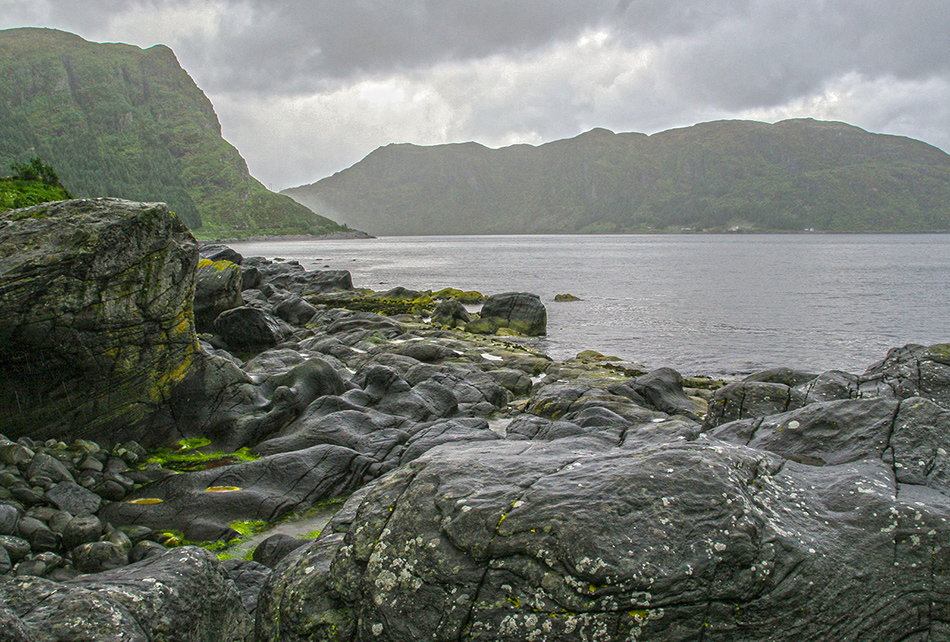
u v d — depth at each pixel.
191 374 14.72
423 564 4.95
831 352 33.94
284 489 11.41
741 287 68.62
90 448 12.73
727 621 4.46
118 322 13.18
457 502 5.21
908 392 12.03
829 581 4.57
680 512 4.80
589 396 18.33
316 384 16.25
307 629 5.18
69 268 12.26
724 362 31.47
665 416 16.77
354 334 28.36
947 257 128.38
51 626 5.01
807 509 5.13
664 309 51.12
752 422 7.68
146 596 5.65
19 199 52.38
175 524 10.37
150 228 13.49
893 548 4.78
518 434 14.07
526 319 39.47
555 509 4.93
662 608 4.48
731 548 4.59
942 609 4.54
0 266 11.73
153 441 14.06
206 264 27.42
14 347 11.95
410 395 16.28
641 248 194.00
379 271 97.75
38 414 12.57
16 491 10.16
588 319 45.84
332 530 6.43
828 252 154.62
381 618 4.90
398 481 5.85
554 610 4.56
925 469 5.69
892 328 41.44
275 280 59.03
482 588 4.75
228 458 13.45
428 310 45.81
